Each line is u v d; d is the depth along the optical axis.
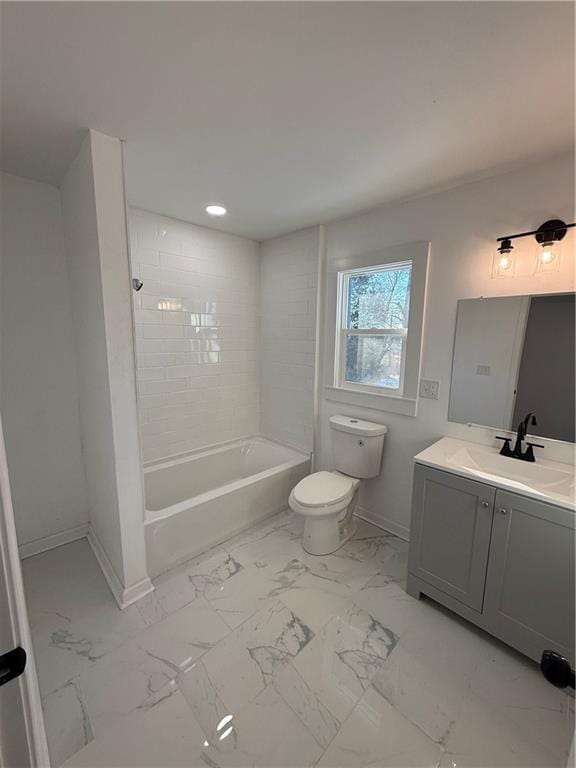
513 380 1.78
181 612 1.70
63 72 1.07
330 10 0.85
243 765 1.11
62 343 2.11
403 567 2.06
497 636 1.52
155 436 2.62
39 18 0.87
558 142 1.44
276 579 1.94
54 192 1.98
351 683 1.37
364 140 1.45
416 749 1.16
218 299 2.85
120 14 0.86
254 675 1.39
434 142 1.46
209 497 2.18
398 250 2.14
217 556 2.13
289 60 1.02
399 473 2.33
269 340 3.12
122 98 1.21
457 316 1.95
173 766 1.11
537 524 1.37
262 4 0.84
